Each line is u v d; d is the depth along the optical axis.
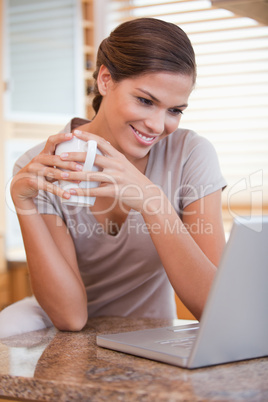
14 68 3.48
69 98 3.68
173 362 0.90
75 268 1.39
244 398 0.74
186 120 3.47
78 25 3.66
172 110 1.27
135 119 1.24
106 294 1.61
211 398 0.74
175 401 0.74
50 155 1.14
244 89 3.35
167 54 1.20
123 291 1.59
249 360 0.93
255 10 1.53
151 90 1.20
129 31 1.25
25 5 3.49
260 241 0.90
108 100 1.31
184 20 3.42
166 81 1.20
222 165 3.41
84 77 3.76
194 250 1.21
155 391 0.77
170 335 1.06
